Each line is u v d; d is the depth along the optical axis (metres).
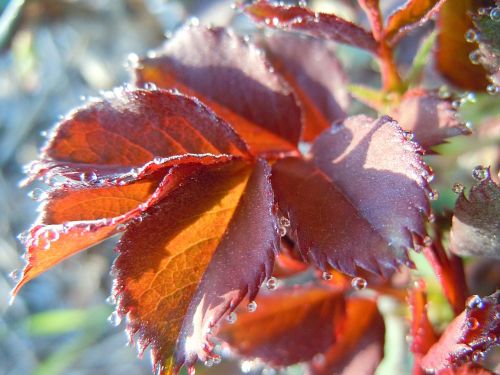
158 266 0.06
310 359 0.08
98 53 0.17
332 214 0.06
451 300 0.06
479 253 0.06
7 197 0.18
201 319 0.05
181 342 0.05
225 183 0.06
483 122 0.09
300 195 0.06
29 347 0.16
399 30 0.07
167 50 0.07
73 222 0.05
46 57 0.18
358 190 0.06
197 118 0.06
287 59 0.08
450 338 0.06
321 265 0.05
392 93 0.08
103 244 0.16
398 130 0.06
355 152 0.06
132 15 0.16
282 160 0.06
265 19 0.07
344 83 0.08
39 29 0.16
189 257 0.06
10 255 0.17
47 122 0.18
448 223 0.07
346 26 0.07
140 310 0.05
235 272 0.05
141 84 0.07
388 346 0.11
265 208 0.06
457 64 0.07
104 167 0.06
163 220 0.06
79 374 0.16
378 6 0.07
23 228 0.17
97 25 0.16
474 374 0.06
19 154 0.18
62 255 0.05
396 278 0.08
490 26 0.06
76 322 0.15
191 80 0.07
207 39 0.07
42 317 0.15
